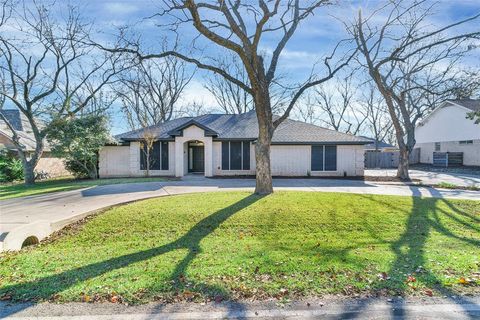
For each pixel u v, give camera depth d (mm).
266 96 11125
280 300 3799
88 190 13461
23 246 6555
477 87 17203
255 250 5820
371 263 5008
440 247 5984
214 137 19969
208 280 4371
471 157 28172
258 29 10336
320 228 7523
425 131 33719
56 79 18625
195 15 8742
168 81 34594
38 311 3555
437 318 3402
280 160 20234
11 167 21141
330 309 3586
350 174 20203
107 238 6906
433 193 12758
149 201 10164
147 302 3754
